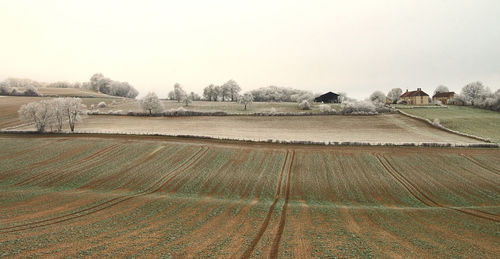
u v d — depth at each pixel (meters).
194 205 25.33
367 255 15.80
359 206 26.38
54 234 18.50
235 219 22.03
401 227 20.59
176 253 15.88
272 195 29.33
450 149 45.56
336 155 42.47
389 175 34.97
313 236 18.70
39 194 27.95
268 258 15.39
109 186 31.28
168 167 37.47
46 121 55.34
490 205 26.42
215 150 44.47
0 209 23.59
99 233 18.78
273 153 43.53
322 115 82.44
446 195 29.23
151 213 23.11
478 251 16.42
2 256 15.27
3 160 39.09
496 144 46.81
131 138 51.38
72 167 37.03
